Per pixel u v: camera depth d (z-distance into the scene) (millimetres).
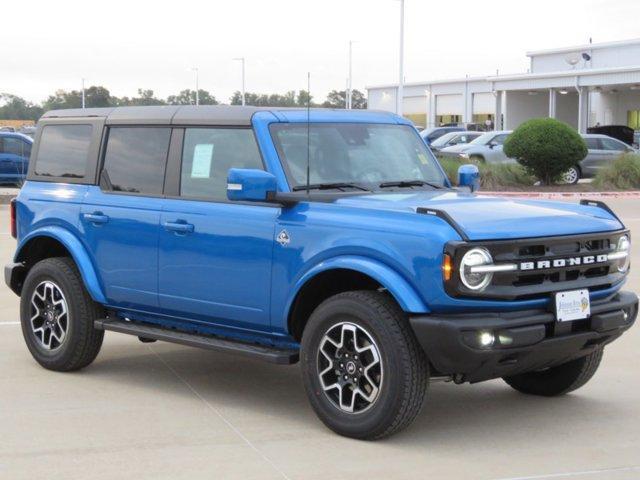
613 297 6543
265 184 6371
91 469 5590
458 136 39594
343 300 6059
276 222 6469
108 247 7477
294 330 6531
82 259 7586
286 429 6363
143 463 5691
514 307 5875
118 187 7539
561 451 5980
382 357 5883
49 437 6168
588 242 6258
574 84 51688
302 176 6707
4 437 6164
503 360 5887
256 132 6785
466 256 5688
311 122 6980
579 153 30234
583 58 58250
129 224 7316
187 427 6402
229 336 6977
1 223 18938
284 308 6430
